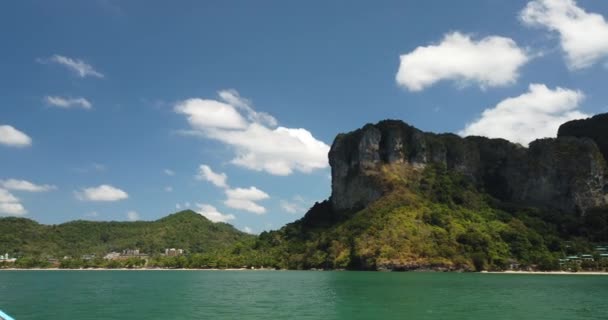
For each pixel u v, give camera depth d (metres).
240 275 193.88
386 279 144.75
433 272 188.00
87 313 70.12
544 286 116.88
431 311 69.44
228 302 83.50
